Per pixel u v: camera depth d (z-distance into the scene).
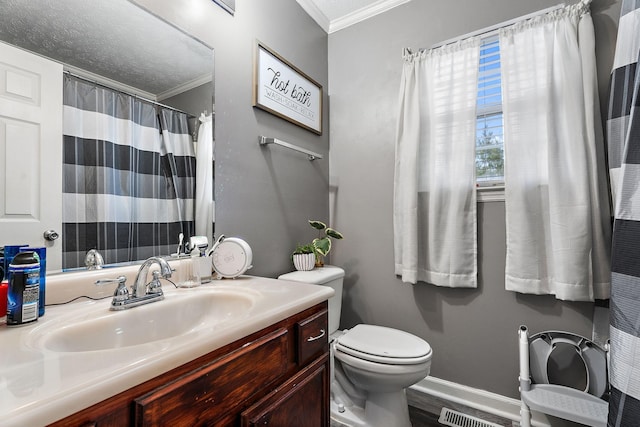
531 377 1.37
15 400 0.37
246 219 1.41
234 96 1.36
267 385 0.75
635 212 0.71
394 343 1.35
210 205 1.24
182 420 0.53
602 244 1.27
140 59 1.02
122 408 0.46
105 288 0.89
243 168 1.40
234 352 0.66
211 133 1.25
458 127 1.60
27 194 0.75
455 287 1.61
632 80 1.07
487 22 1.60
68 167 0.83
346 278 2.04
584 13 1.33
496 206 1.55
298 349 0.87
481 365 1.58
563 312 1.39
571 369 1.36
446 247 1.61
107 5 0.94
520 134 1.45
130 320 0.77
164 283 1.04
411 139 1.70
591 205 1.28
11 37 0.74
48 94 0.80
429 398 1.65
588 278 1.27
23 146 0.75
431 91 1.70
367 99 1.99
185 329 0.88
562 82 1.36
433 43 1.76
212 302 0.97
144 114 1.03
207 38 1.25
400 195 1.77
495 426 1.42
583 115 1.30
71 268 0.83
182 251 1.13
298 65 1.81
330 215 2.11
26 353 0.50
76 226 0.84
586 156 1.29
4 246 0.70
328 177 2.12
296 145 1.78
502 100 1.50
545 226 1.40
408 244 1.67
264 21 1.55
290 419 0.81
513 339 1.50
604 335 1.29
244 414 0.66
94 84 0.90
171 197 1.10
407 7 1.86
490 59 1.63
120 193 0.95
